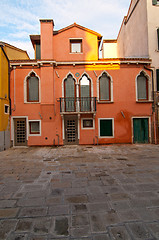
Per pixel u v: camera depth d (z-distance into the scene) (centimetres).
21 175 483
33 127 1096
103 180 429
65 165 589
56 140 1075
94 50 1130
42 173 500
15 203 312
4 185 405
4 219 260
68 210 284
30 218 262
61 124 1081
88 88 1114
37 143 1070
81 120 1086
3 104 963
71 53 1119
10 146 1048
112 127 1101
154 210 281
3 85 973
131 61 1097
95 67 1108
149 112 1109
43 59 1059
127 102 1107
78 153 812
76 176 465
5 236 220
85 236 219
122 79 1111
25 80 1083
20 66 1077
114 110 1102
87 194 347
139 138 1114
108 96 1122
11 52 1255
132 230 229
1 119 936
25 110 1077
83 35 1127
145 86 1137
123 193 350
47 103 1067
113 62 1092
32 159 701
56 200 322
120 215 266
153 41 1114
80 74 1101
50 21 1100
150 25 1112
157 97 1112
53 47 1114
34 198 332
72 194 348
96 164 594
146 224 242
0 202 317
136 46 1277
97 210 282
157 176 456
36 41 1226
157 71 1114
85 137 1088
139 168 536
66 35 1123
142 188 375
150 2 1113
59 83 1093
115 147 976
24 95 1079
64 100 1081
